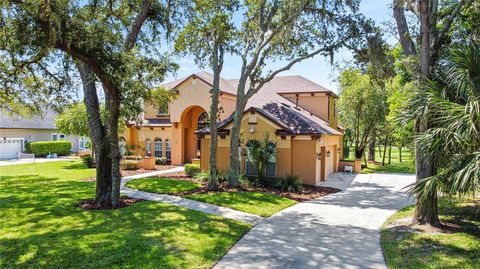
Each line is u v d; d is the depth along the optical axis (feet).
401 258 23.44
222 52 52.90
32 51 30.58
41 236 27.20
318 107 87.71
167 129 94.68
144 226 30.48
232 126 58.70
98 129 40.09
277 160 61.62
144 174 73.05
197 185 55.72
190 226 30.96
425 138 24.99
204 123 92.94
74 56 31.55
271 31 54.90
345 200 47.80
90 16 33.76
